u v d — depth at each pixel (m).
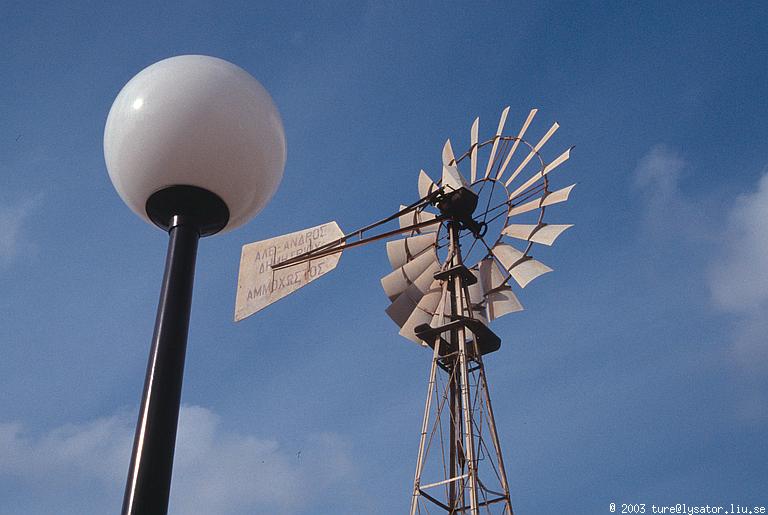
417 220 23.08
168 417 4.12
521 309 20.70
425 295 21.50
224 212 4.96
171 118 4.80
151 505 3.85
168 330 4.39
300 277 10.15
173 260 4.69
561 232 20.17
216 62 5.15
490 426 18.78
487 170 23.03
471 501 17.28
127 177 4.85
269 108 5.20
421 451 18.55
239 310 9.42
